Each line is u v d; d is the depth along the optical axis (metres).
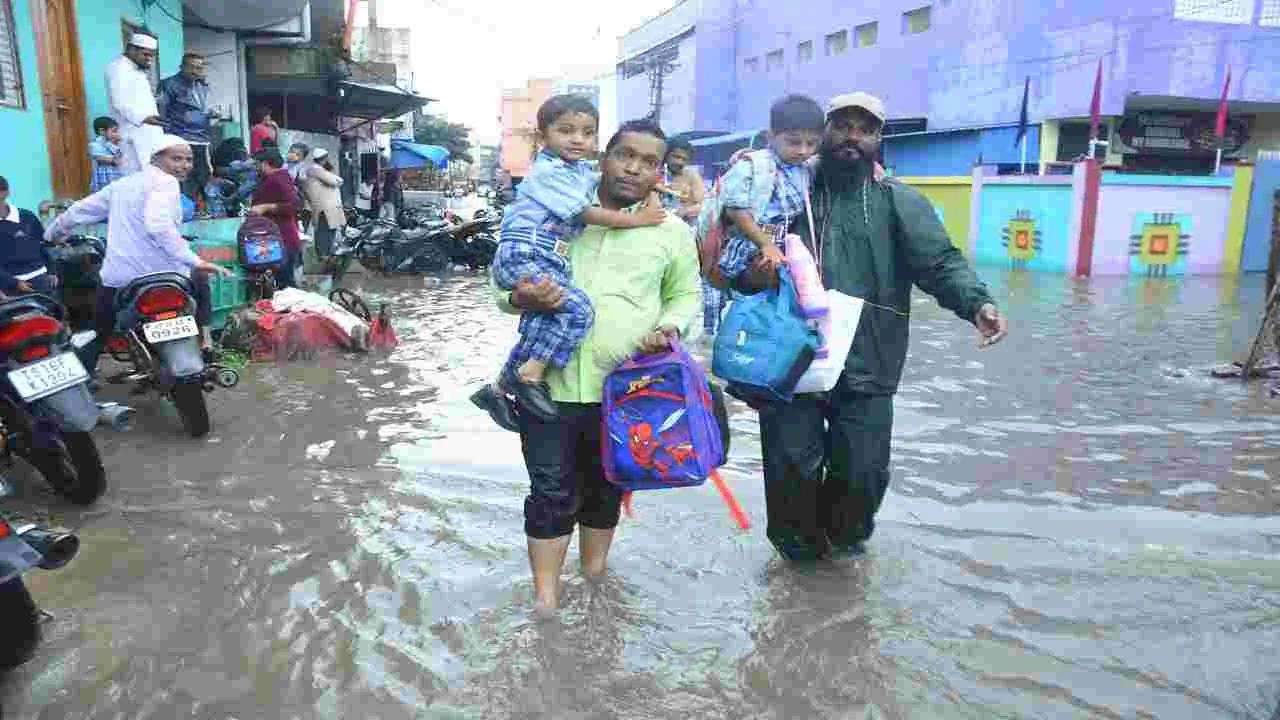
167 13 12.91
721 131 36.91
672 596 3.50
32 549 2.71
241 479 4.67
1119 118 21.80
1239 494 4.65
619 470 3.21
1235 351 8.56
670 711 2.78
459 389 6.62
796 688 2.90
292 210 10.41
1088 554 3.89
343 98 21.14
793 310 3.44
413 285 13.70
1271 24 20.59
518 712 2.76
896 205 3.59
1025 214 18.34
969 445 5.43
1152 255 17.14
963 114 23.73
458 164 75.56
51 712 2.72
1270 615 3.38
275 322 7.64
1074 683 2.94
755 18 34.81
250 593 3.45
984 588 3.58
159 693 2.82
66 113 9.66
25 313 3.52
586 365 3.23
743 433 5.70
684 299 3.32
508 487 4.57
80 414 3.63
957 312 3.54
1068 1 20.52
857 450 3.63
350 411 5.98
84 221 5.80
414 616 3.31
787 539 3.70
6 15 8.39
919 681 2.94
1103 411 6.24
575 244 3.27
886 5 26.53
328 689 2.86
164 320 5.20
